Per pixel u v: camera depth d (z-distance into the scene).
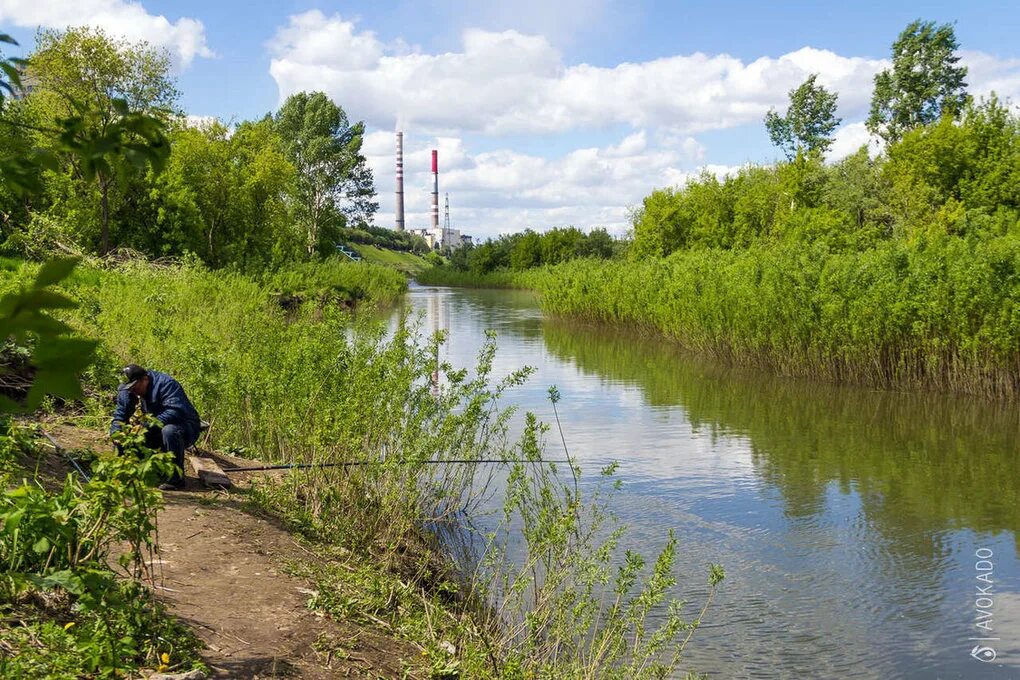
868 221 37.56
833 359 22.38
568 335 35.66
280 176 51.12
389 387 10.29
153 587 5.77
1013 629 7.62
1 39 1.99
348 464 9.31
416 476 9.35
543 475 8.29
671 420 17.17
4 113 2.05
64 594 5.15
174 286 23.23
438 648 6.05
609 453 14.19
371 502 9.04
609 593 8.15
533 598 7.57
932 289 20.09
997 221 31.50
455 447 10.38
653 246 52.88
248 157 51.94
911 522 10.68
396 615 6.71
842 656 7.11
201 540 7.20
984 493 11.98
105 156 1.89
